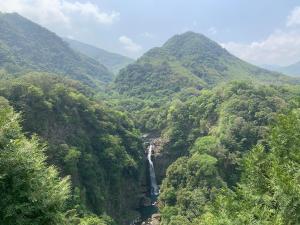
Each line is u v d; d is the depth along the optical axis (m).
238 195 28.58
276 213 23.25
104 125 99.69
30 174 19.17
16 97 79.88
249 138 90.06
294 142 30.44
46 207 19.09
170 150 112.75
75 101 97.00
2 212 17.91
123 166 94.00
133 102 175.62
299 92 118.19
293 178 24.92
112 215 86.50
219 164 84.44
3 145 18.89
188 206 72.69
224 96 113.19
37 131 77.69
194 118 116.88
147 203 100.62
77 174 78.00
